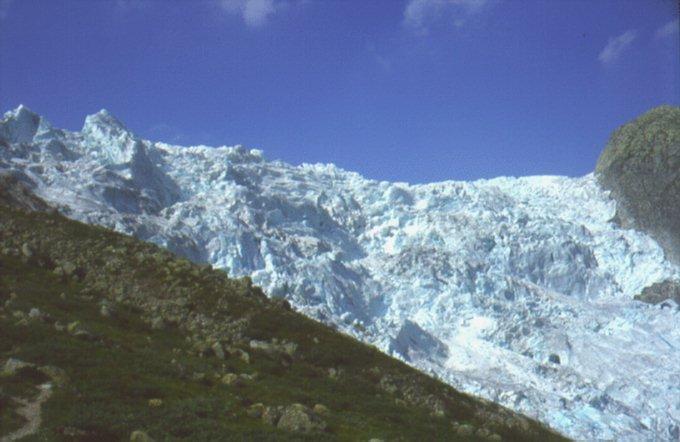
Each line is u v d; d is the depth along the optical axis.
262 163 156.00
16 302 48.56
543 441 60.22
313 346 58.00
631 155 172.12
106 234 66.50
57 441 33.75
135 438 34.97
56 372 39.03
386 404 51.00
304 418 40.41
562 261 145.50
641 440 100.94
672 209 165.25
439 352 116.94
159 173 133.38
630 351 124.94
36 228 62.22
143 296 56.38
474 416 58.06
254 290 65.06
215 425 37.94
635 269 150.38
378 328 115.81
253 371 49.75
